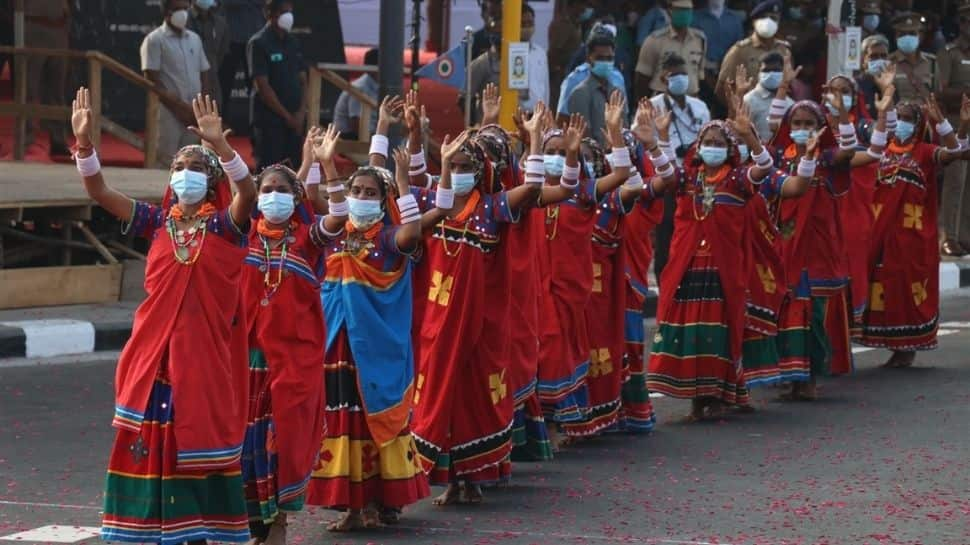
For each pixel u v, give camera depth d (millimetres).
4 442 23766
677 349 26531
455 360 20453
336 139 18531
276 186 18062
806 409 27797
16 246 34219
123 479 17188
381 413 19172
